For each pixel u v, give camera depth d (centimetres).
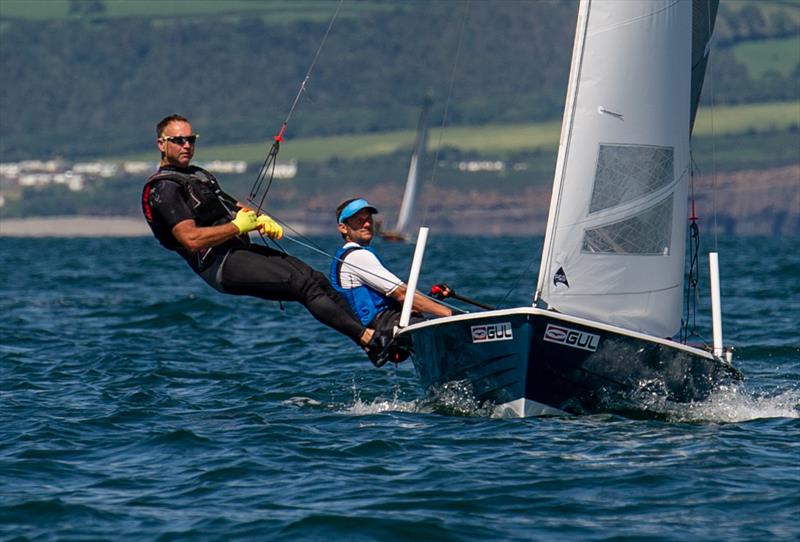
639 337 3744
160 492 3073
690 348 3834
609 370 3797
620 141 3819
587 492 3017
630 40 3800
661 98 3838
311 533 2722
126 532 2750
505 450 3441
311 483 3130
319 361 5619
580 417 3869
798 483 3073
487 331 3759
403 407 4200
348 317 3856
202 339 6581
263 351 6031
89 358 5731
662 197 3866
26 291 10912
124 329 7162
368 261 3972
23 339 6575
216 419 4022
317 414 4100
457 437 3616
